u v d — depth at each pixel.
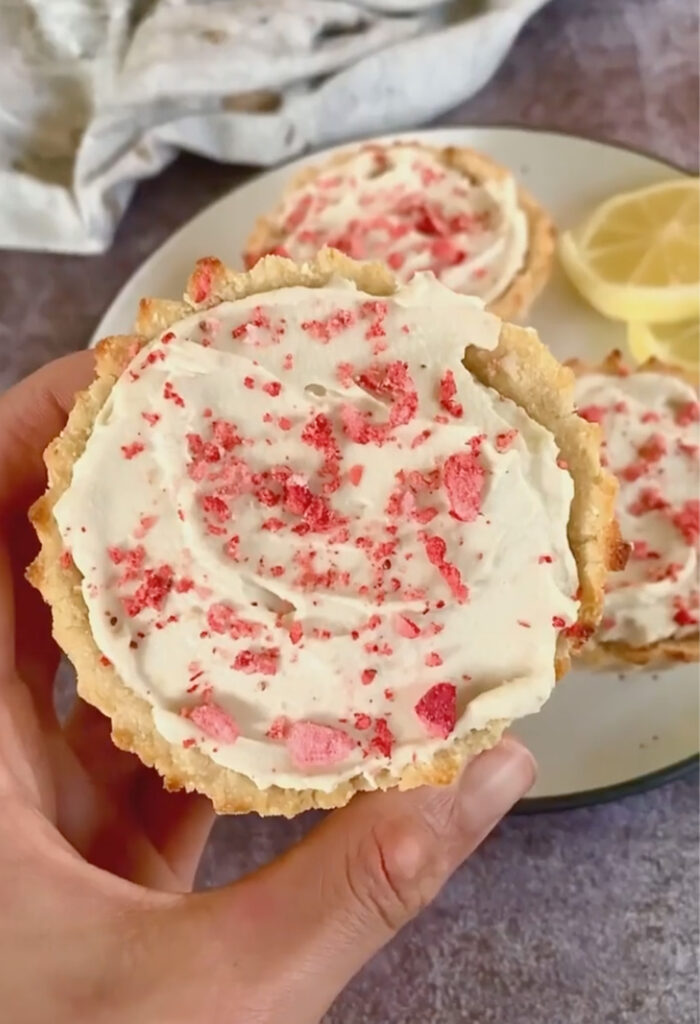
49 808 0.21
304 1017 0.17
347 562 0.18
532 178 0.33
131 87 0.32
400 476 0.18
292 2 0.32
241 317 0.19
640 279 0.30
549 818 0.26
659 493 0.27
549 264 0.32
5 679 0.21
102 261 0.33
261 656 0.18
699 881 0.25
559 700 0.26
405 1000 0.25
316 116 0.33
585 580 0.18
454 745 0.18
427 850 0.17
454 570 0.18
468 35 0.32
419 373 0.18
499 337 0.19
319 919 0.17
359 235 0.31
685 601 0.26
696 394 0.28
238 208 0.32
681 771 0.25
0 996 0.17
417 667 0.18
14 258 0.33
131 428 0.18
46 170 0.34
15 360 0.32
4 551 0.21
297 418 0.18
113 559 0.18
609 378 0.28
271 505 0.18
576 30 0.35
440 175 0.32
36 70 0.33
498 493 0.18
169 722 0.18
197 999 0.17
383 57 0.32
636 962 0.25
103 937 0.17
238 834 0.26
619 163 0.33
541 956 0.25
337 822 0.18
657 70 0.34
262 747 0.18
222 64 0.32
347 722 0.18
